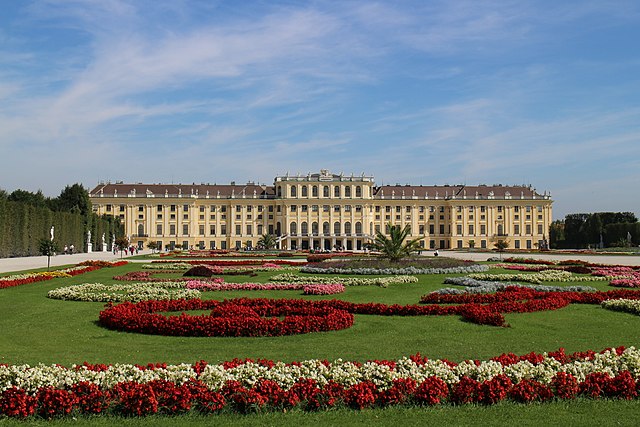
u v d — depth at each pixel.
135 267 62.56
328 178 165.38
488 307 25.64
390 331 21.59
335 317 22.33
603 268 53.19
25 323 23.41
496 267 56.75
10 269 57.28
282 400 12.93
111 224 146.12
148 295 31.17
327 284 37.16
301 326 21.16
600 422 12.15
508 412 12.70
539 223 171.00
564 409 12.91
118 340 20.06
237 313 23.34
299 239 163.38
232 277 47.75
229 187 170.62
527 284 39.97
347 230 165.12
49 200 131.38
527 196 171.38
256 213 164.50
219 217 163.50
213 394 12.80
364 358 17.25
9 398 12.51
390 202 167.88
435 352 18.12
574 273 49.34
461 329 21.98
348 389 13.19
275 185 166.75
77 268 53.97
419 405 13.14
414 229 168.25
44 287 38.03
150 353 18.03
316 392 13.05
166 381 13.09
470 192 172.25
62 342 19.72
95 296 30.81
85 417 12.48
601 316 25.00
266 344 19.38
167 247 160.50
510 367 14.25
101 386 13.27
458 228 168.25
